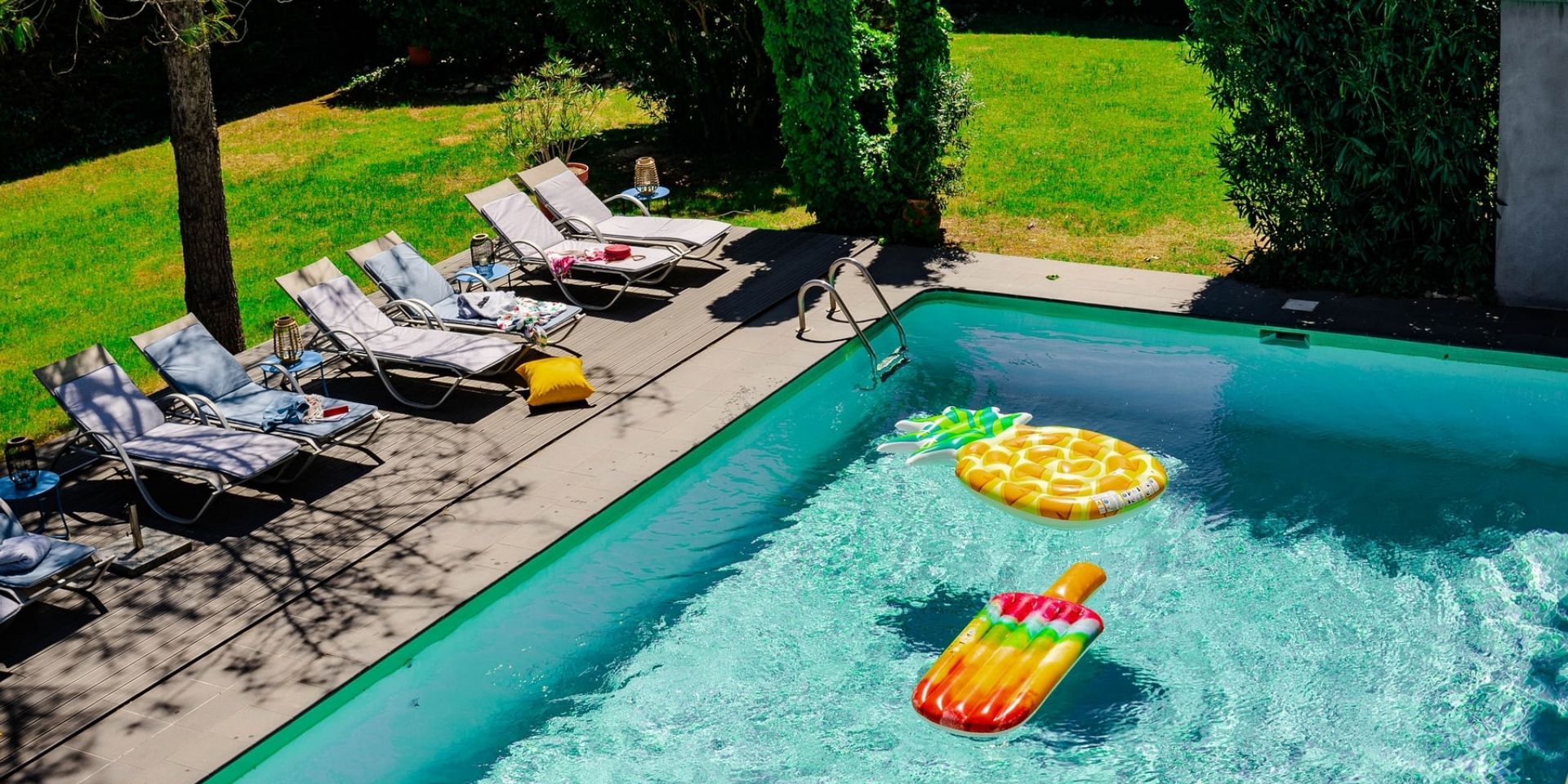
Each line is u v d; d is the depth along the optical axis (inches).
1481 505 378.3
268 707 297.3
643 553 374.0
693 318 514.0
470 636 337.1
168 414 425.1
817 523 386.3
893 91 590.9
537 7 933.2
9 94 794.8
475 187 705.6
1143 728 301.6
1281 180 506.3
